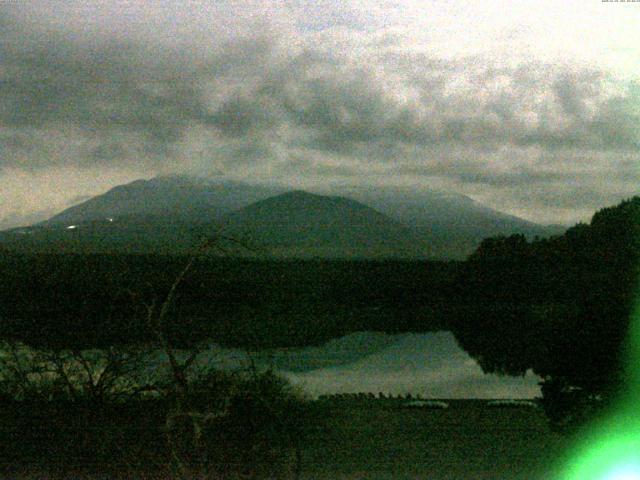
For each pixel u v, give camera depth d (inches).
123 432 358.3
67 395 397.1
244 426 358.9
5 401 393.1
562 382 422.0
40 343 445.7
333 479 358.9
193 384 365.1
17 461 353.4
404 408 510.9
